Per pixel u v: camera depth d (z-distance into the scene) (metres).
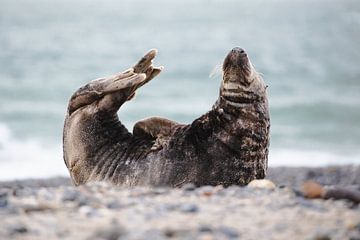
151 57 33.44
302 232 19.47
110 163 32.47
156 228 19.44
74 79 127.62
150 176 31.20
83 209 21.36
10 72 133.88
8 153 71.31
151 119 32.81
